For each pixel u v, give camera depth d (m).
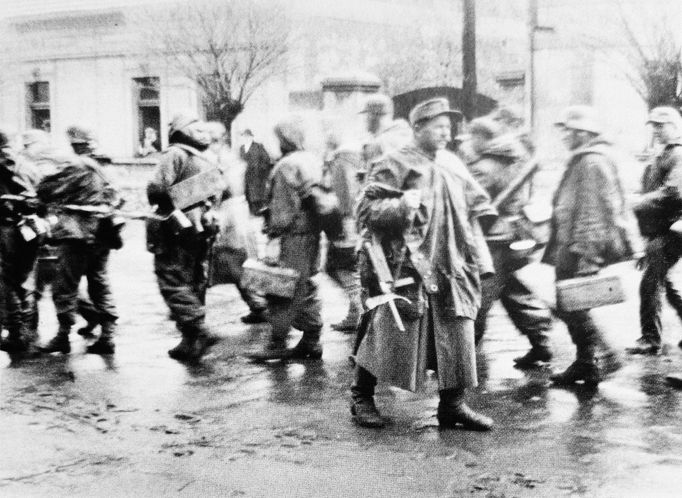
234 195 10.05
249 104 26.09
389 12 27.30
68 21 30.33
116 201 8.62
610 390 7.04
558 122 7.63
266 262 8.13
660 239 8.09
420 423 6.27
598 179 6.92
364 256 6.02
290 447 5.77
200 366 8.02
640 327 8.88
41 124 31.73
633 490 5.00
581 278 6.91
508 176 7.84
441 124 6.03
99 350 8.55
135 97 29.62
